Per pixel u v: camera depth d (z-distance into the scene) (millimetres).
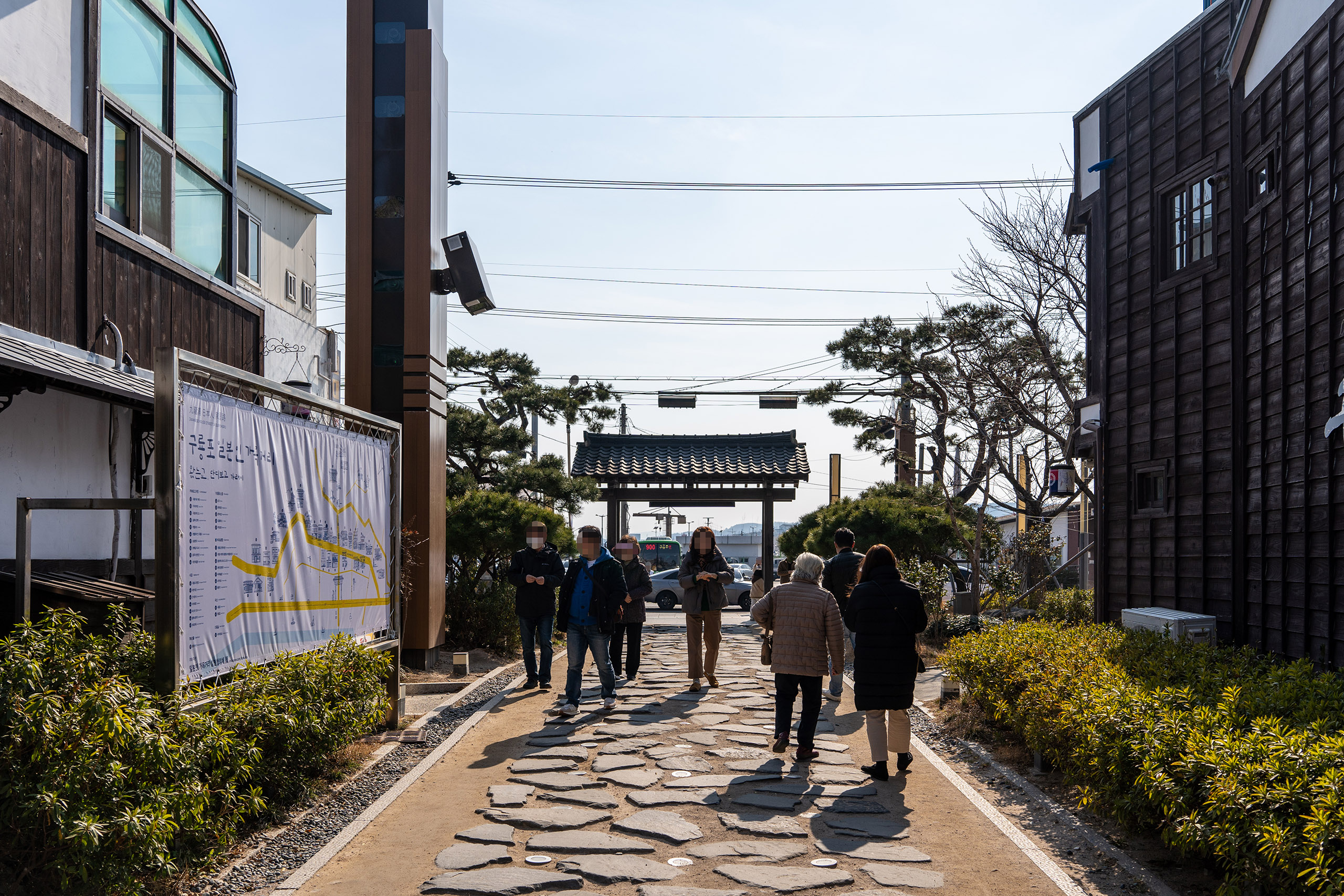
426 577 13039
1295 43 8961
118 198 9266
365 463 8531
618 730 9188
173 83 10156
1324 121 8422
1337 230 8148
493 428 24750
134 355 9258
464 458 25656
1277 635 9250
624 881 5195
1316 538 8508
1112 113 13133
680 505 29266
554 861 5508
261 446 6473
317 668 6535
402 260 13344
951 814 6527
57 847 4262
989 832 6133
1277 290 9359
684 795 6871
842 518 22203
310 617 7297
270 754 6309
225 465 5934
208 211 11203
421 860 5527
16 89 7617
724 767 7750
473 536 16719
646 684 12477
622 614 10023
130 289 9203
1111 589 13016
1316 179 8586
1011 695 8508
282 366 16125
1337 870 3830
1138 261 12438
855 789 7121
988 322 22953
